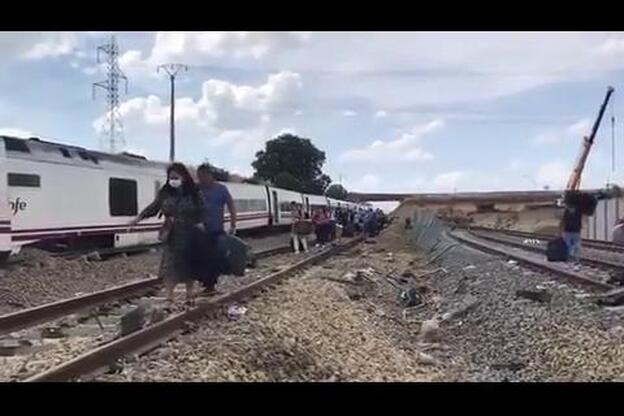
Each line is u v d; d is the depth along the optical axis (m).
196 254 12.32
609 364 9.71
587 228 53.59
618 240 22.19
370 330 13.91
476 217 148.12
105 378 7.73
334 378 9.03
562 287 17.64
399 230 85.12
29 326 11.95
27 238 23.38
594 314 13.48
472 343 13.23
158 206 12.24
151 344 9.30
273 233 56.22
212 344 9.33
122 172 29.58
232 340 9.57
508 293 17.72
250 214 48.22
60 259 23.47
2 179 22.22
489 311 15.76
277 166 145.38
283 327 11.34
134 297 15.48
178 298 14.81
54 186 25.00
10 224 22.42
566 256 21.52
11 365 8.93
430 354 12.31
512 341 12.48
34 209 23.88
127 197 29.95
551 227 89.12
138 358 8.63
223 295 13.62
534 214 139.12
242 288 15.23
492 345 12.62
